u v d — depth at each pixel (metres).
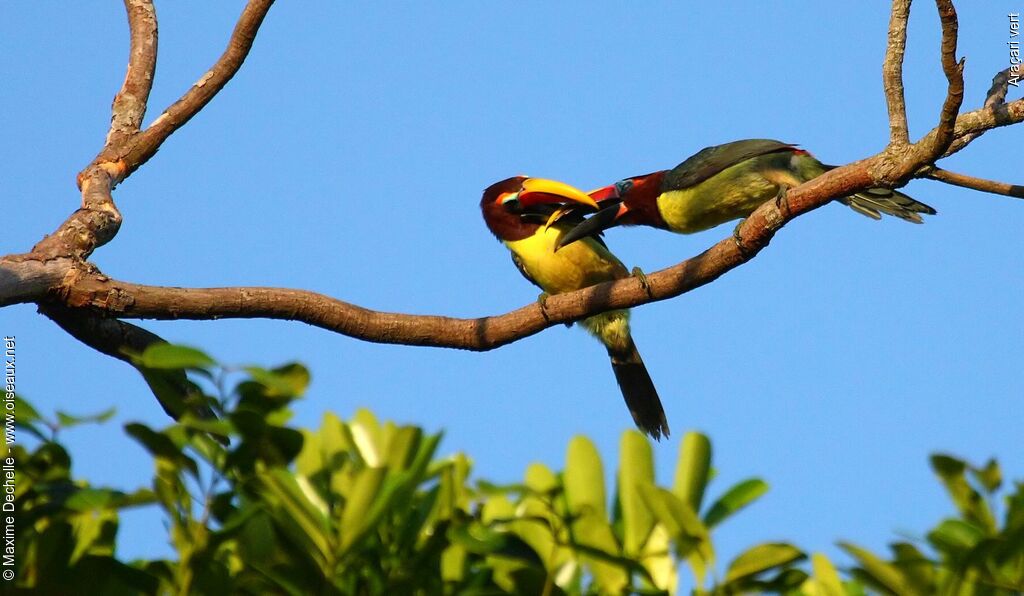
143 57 11.96
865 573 6.76
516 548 6.92
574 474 7.36
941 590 6.61
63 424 6.53
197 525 6.50
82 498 6.61
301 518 6.53
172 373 7.36
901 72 10.12
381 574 6.75
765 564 6.66
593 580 7.07
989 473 7.41
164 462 6.50
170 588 6.51
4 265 9.61
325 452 7.33
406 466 7.19
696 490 7.23
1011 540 6.41
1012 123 10.07
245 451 6.57
